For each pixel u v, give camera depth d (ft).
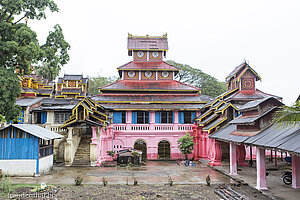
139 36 124.77
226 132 72.02
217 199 46.03
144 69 115.96
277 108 52.70
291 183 55.52
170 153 103.14
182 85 115.55
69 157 85.40
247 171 72.54
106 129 97.66
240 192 50.75
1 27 66.69
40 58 70.74
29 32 65.26
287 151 36.81
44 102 113.91
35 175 65.41
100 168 81.35
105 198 45.98
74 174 70.38
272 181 59.06
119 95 110.93
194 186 56.44
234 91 105.70
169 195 48.39
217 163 82.48
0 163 64.80
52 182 59.62
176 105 106.93
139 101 105.91
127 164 86.58
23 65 68.90
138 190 52.16
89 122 85.15
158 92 113.39
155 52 123.13
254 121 53.01
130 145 102.06
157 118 105.60
